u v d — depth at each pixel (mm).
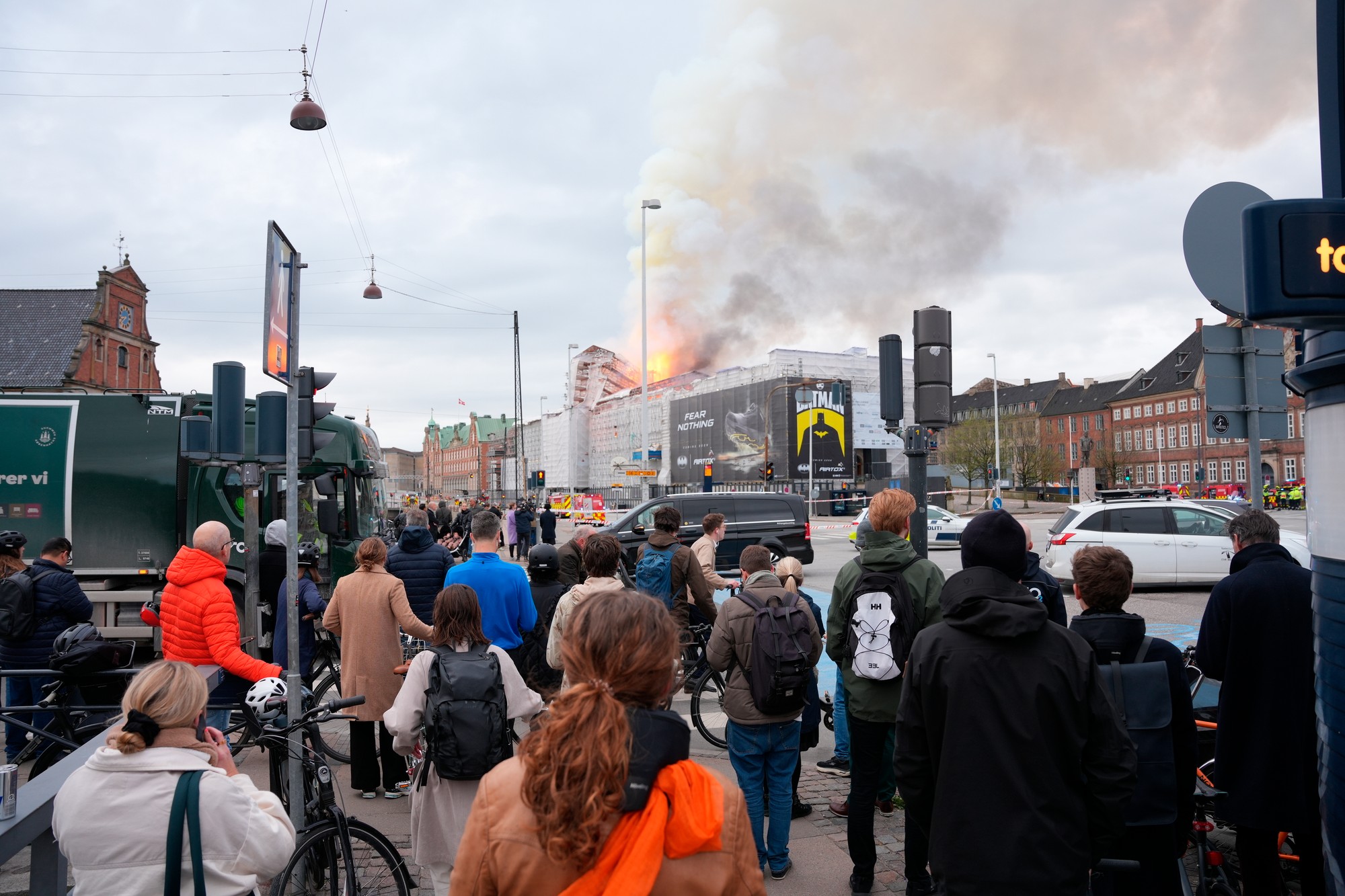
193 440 5598
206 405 10680
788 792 4297
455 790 3412
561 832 1385
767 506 18000
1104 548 3203
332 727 7512
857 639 4031
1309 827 3441
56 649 4645
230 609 4902
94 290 45875
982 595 2523
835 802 5410
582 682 1594
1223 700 3613
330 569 11680
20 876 4395
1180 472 82312
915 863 3965
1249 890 3602
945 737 2506
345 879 3564
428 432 191750
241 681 5117
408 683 3475
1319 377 2879
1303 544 12172
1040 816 2379
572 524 51469
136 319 48031
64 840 2248
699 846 1480
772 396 70125
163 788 2266
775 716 4199
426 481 190875
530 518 25344
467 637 3549
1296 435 71312
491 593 5414
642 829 1447
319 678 7367
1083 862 2412
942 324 6113
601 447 107000
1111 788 2434
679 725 1562
